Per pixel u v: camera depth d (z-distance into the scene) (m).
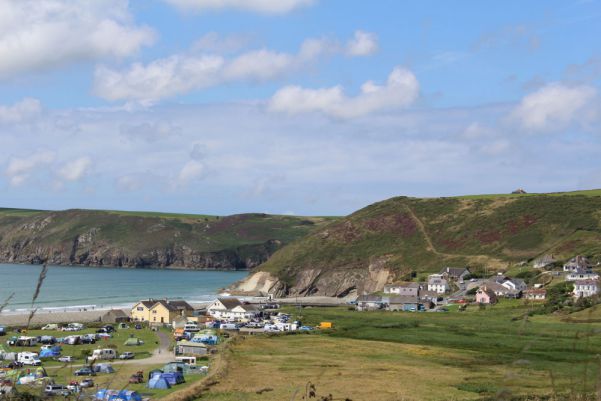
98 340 106.12
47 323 133.00
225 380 63.34
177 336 108.94
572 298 133.00
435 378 66.19
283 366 73.44
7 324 130.75
